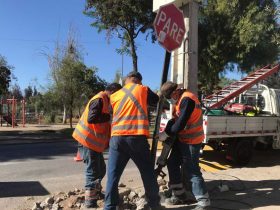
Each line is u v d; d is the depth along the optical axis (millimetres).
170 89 3311
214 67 11188
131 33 11430
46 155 6980
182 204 3506
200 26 11219
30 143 9102
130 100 3014
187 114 3215
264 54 11000
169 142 3443
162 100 3328
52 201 3578
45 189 4250
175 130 3229
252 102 7102
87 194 3424
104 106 3404
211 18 10969
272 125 6305
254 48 10914
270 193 3852
